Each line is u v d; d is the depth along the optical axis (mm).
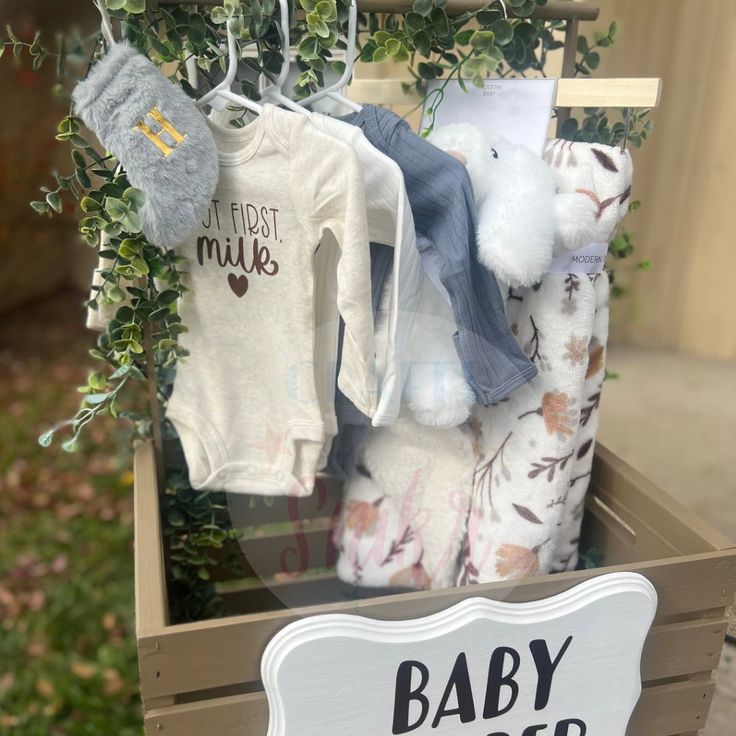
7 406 2682
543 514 891
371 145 726
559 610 745
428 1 806
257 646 685
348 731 721
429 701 737
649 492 934
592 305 860
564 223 790
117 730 1437
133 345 853
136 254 805
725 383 1646
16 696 1522
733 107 1541
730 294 1617
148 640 652
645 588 760
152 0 798
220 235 828
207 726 696
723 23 1527
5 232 3121
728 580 804
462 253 751
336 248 792
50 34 2314
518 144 840
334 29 788
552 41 1028
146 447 1012
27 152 2973
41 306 3354
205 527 1042
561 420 875
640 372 1755
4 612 1759
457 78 921
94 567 1908
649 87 849
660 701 845
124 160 715
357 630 686
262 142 754
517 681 761
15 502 2176
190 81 935
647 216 1735
